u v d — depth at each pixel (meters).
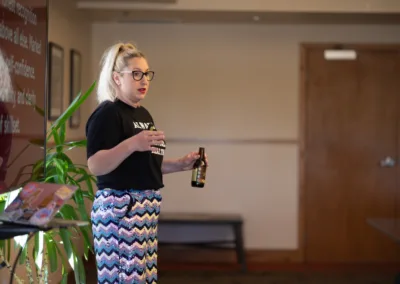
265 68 7.02
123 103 2.99
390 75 7.04
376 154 7.07
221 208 7.07
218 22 6.93
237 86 7.02
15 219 2.34
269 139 7.04
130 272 2.88
